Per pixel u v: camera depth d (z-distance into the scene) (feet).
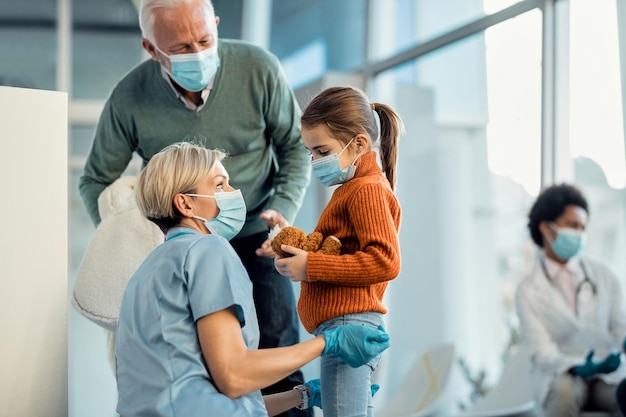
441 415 13.60
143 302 5.58
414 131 16.07
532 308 11.76
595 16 12.44
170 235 5.97
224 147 7.91
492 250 15.99
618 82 12.26
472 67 15.44
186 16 7.13
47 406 6.68
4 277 6.63
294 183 8.09
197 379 5.44
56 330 6.75
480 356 16.20
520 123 13.69
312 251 5.99
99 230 7.55
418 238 15.83
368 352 5.63
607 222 12.78
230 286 5.48
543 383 11.17
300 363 5.49
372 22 17.15
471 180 15.92
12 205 6.68
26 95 6.77
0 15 20.08
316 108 6.25
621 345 11.35
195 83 7.39
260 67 7.93
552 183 12.43
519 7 13.26
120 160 8.24
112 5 20.52
